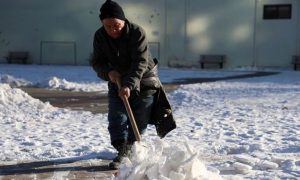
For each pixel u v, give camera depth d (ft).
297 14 89.81
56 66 94.32
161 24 94.79
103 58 16.88
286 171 16.49
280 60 91.25
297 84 55.88
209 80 63.52
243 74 76.74
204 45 93.97
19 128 26.32
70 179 16.35
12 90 35.42
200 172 12.78
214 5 93.04
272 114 31.04
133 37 16.01
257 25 91.76
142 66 15.84
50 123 28.37
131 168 12.46
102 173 16.96
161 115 17.07
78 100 41.68
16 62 101.24
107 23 15.80
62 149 20.34
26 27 100.78
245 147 19.83
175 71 83.25
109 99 17.11
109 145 21.20
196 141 21.74
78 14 98.94
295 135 22.99
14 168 17.69
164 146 13.03
